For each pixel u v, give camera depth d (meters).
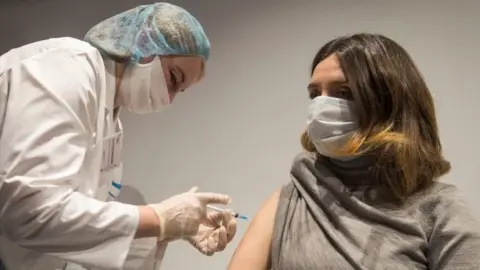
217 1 2.18
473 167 1.74
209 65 2.14
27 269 1.37
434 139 1.39
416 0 1.89
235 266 1.37
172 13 1.47
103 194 1.50
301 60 2.00
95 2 2.39
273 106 2.01
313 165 1.42
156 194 2.12
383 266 1.21
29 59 1.26
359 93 1.32
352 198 1.31
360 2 1.96
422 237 1.24
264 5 2.10
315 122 1.35
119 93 1.46
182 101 2.15
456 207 1.25
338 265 1.23
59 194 1.15
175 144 2.13
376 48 1.36
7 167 1.13
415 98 1.36
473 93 1.78
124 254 1.19
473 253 1.17
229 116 2.07
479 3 1.82
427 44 1.85
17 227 1.15
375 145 1.32
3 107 1.24
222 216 1.56
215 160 2.05
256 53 2.08
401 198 1.31
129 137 2.21
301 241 1.30
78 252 1.19
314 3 2.02
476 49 1.80
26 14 2.49
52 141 1.17
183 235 1.27
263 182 1.97
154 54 1.42
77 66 1.27
